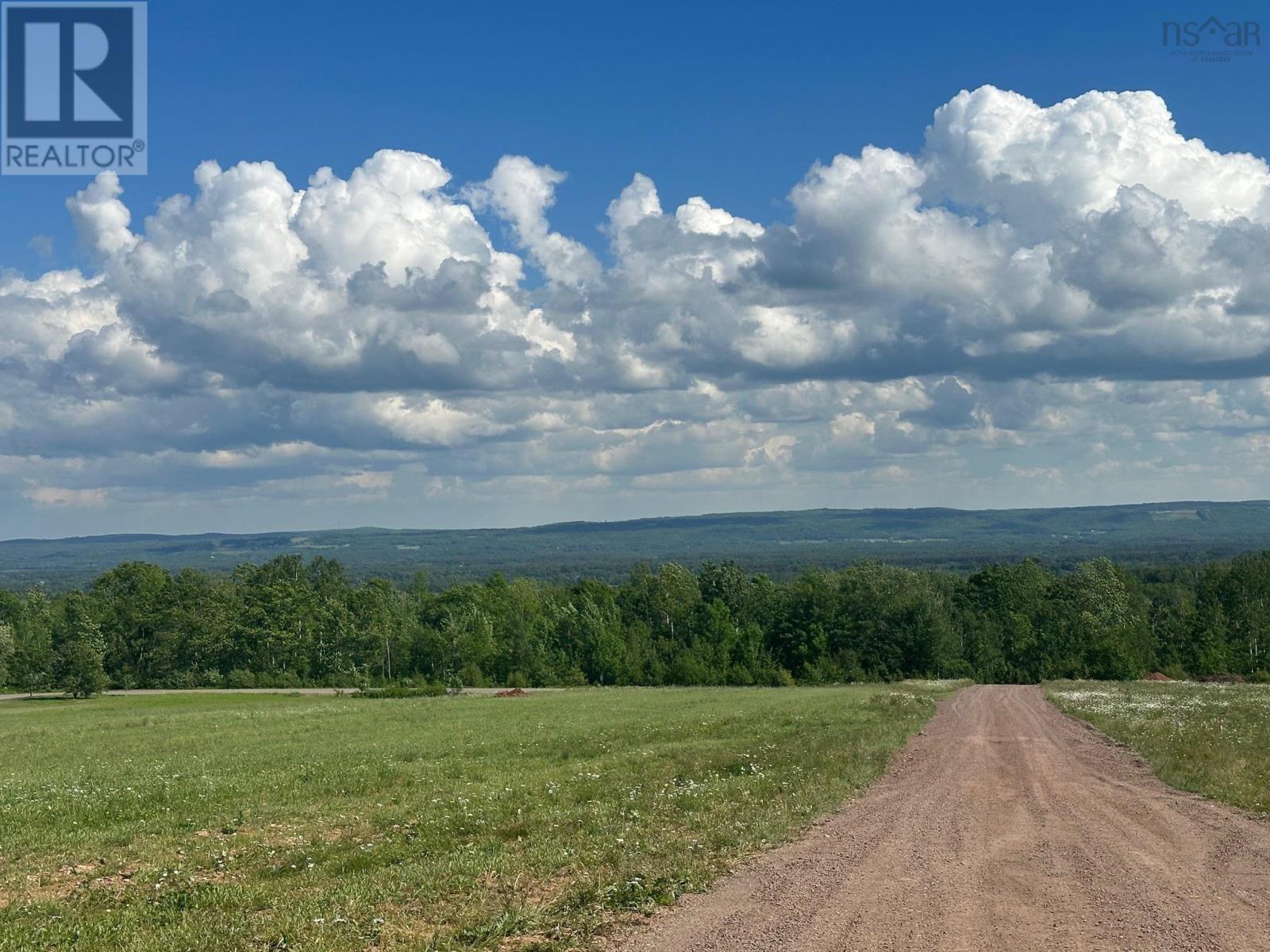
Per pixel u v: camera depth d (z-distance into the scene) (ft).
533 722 152.05
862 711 152.35
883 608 361.71
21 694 341.82
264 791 77.56
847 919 35.86
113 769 99.96
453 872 44.98
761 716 146.92
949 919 35.70
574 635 381.19
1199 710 142.92
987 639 367.25
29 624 429.38
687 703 201.26
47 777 93.15
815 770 77.20
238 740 131.13
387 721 162.71
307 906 39.73
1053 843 49.60
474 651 371.97
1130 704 161.27
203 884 45.39
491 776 83.71
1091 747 99.45
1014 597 403.34
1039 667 350.43
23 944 35.81
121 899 43.37
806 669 352.49
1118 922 35.19
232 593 447.83
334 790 77.41
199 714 199.00
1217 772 71.10
